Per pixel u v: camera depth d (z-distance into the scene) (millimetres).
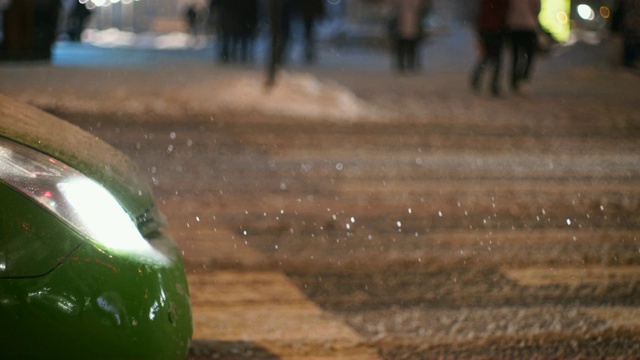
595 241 8664
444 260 7836
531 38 23766
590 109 20484
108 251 3783
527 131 16672
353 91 23312
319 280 7199
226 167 12109
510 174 12266
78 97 18484
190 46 47719
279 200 10180
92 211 3838
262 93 19359
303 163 12625
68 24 45438
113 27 70188
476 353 5719
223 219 9172
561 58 36531
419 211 9828
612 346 5895
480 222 9375
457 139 15406
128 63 30812
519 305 6684
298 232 8758
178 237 8359
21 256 3596
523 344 5891
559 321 6324
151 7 73125
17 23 28375
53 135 4289
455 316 6395
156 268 3955
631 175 12445
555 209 10070
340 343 5809
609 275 7527
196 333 5844
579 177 12164
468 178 11875
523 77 24016
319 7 35094
